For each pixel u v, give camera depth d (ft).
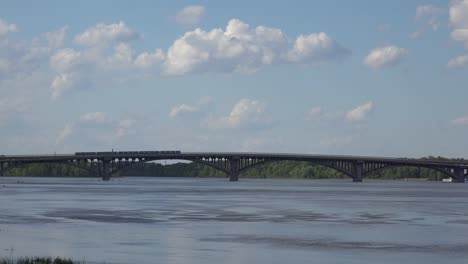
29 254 168.45
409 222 258.98
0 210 310.24
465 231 226.58
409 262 163.22
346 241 198.39
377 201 418.10
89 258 163.22
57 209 319.88
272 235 212.02
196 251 176.24
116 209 323.78
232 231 222.89
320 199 442.09
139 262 158.51
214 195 500.74
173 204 370.94
